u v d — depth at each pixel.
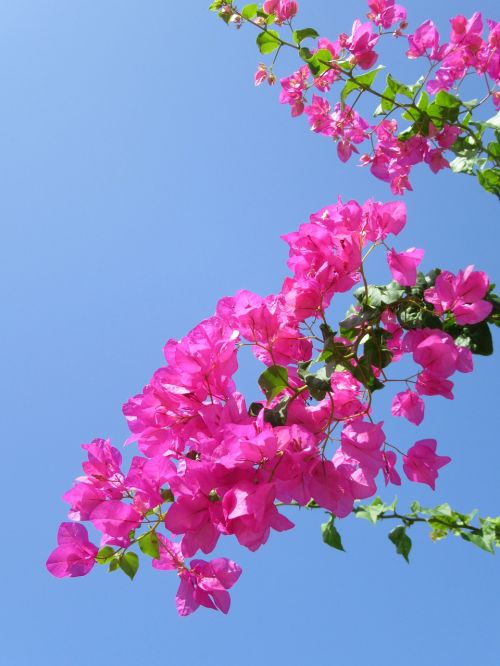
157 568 0.94
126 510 0.92
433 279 1.00
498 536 1.25
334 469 0.90
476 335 1.00
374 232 0.98
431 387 0.98
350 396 0.97
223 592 0.92
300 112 1.38
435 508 1.28
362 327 0.97
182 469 0.92
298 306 0.96
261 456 0.87
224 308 0.97
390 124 1.35
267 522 0.87
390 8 1.31
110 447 0.97
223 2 1.32
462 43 1.28
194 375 0.91
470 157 1.31
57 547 0.95
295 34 1.28
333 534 1.11
